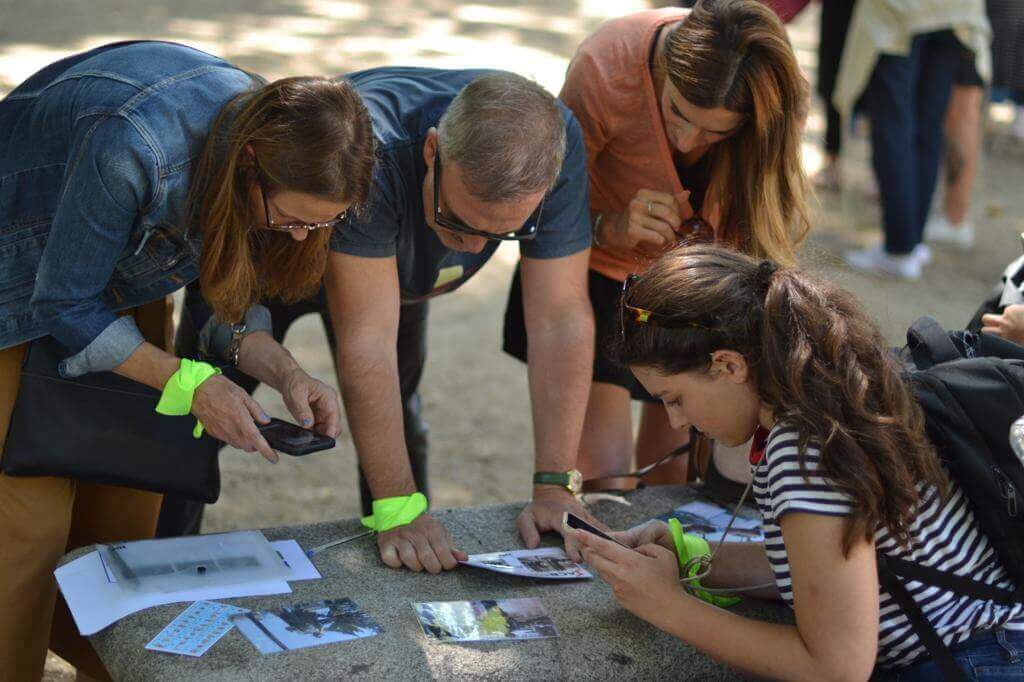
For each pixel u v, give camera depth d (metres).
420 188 2.34
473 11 11.42
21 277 2.08
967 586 1.86
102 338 2.04
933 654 1.83
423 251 2.48
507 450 4.50
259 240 2.16
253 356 2.33
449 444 4.50
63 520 2.25
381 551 2.28
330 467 4.25
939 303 5.80
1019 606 1.90
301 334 5.29
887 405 1.78
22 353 2.17
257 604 2.05
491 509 2.55
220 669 1.86
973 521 1.90
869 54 5.79
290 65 8.79
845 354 1.78
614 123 2.72
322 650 1.94
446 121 2.15
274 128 1.90
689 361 1.84
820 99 7.54
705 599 2.22
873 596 1.76
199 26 9.73
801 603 1.78
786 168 2.59
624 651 2.05
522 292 2.83
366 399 2.32
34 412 2.13
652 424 3.34
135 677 1.84
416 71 2.51
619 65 2.68
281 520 3.83
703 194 2.82
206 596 2.06
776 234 2.65
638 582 1.96
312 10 10.77
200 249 2.10
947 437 1.88
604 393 3.02
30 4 9.94
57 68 2.17
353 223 2.25
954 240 6.77
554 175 2.17
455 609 2.11
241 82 2.12
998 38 6.83
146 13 9.99
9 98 2.17
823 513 1.73
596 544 2.01
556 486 2.49
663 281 1.85
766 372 1.80
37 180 2.05
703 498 2.68
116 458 2.20
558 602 2.19
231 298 2.08
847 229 6.68
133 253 2.09
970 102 6.54
